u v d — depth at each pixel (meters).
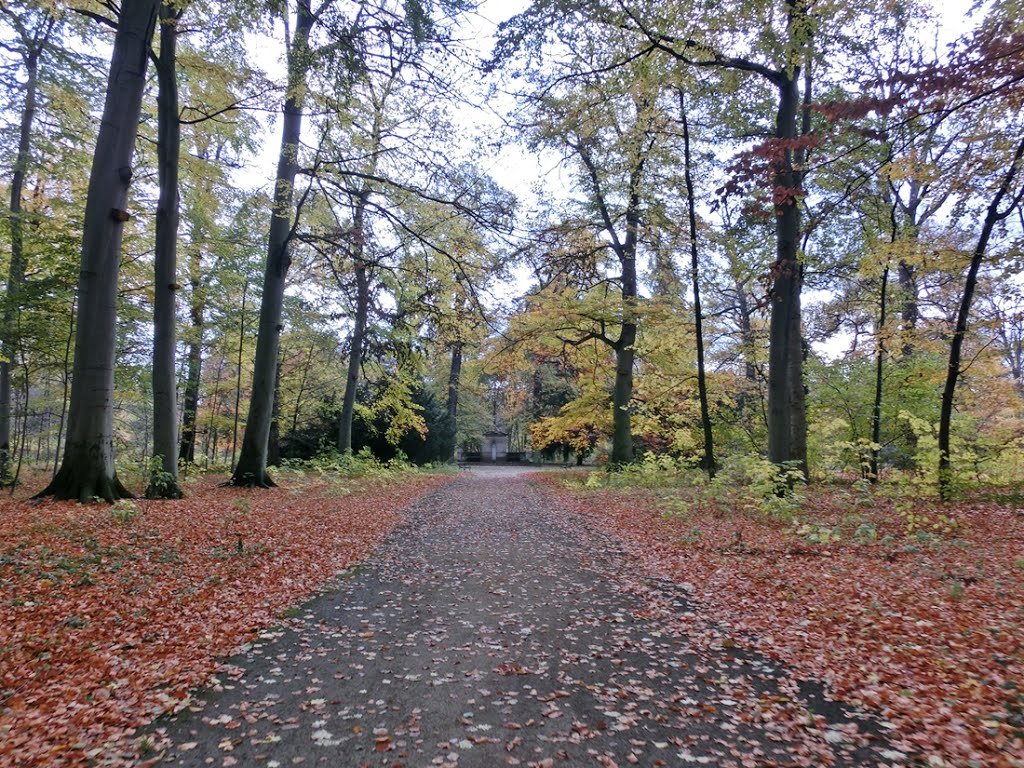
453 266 15.77
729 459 14.76
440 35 9.35
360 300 19.73
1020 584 6.25
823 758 3.35
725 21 9.65
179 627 5.51
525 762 3.37
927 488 11.45
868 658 4.78
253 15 9.70
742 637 5.47
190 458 22.38
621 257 21.50
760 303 12.95
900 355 15.79
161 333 12.61
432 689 4.38
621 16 9.55
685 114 13.95
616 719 3.89
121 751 3.45
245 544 8.60
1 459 16.12
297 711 4.01
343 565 8.27
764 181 9.14
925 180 10.42
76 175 16.25
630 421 22.36
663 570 8.08
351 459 21.97
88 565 6.85
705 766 3.32
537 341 21.55
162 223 12.60
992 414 17.47
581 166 19.03
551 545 10.03
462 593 7.03
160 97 12.45
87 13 11.09
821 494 13.59
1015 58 7.17
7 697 4.02
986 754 3.29
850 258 16.02
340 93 9.96
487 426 54.44
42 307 13.93
